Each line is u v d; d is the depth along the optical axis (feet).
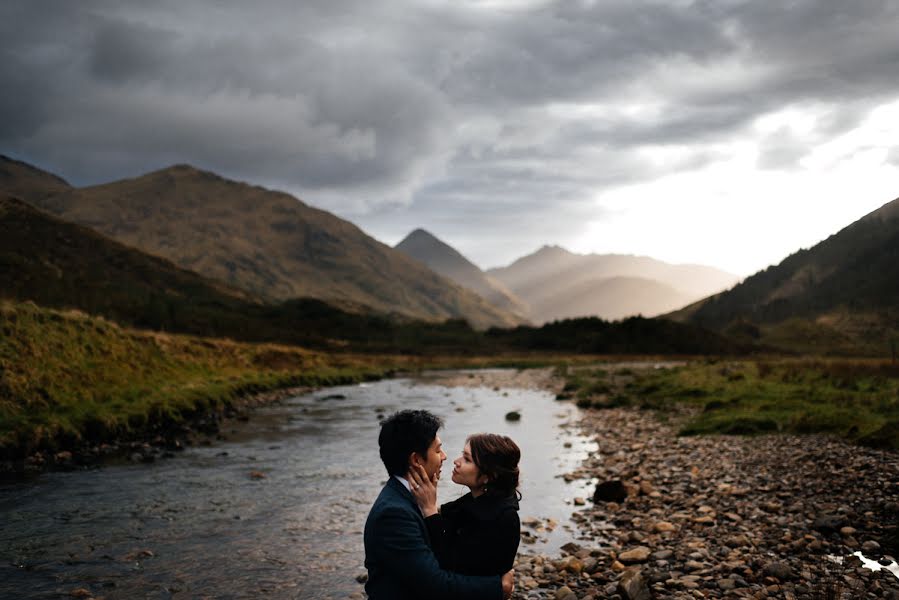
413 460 12.17
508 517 11.85
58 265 517.96
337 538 33.30
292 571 28.37
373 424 79.61
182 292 612.29
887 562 25.90
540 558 29.22
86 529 34.78
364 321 561.84
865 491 34.50
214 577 27.61
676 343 467.52
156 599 25.18
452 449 62.23
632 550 28.99
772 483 39.09
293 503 40.73
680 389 98.48
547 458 56.70
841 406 67.05
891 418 56.39
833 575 24.72
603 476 48.24
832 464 41.01
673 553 28.99
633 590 23.62
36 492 43.14
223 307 536.42
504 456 12.30
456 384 165.68
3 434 54.44
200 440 66.03
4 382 66.08
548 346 493.77
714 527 32.27
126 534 33.91
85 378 79.66
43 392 69.05
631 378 151.94
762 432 57.57
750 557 27.35
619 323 515.91
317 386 146.92
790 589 23.68
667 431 66.54
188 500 41.37
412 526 11.46
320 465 53.26
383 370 214.69
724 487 39.29
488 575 11.60
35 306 91.20
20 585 26.58
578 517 36.68
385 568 11.46
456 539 11.84
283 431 73.46
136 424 68.08
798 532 30.14
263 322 437.99
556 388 147.74
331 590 26.12
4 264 357.82
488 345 497.05
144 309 347.97
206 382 105.50
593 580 26.50
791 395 77.20
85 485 45.32
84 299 335.88
